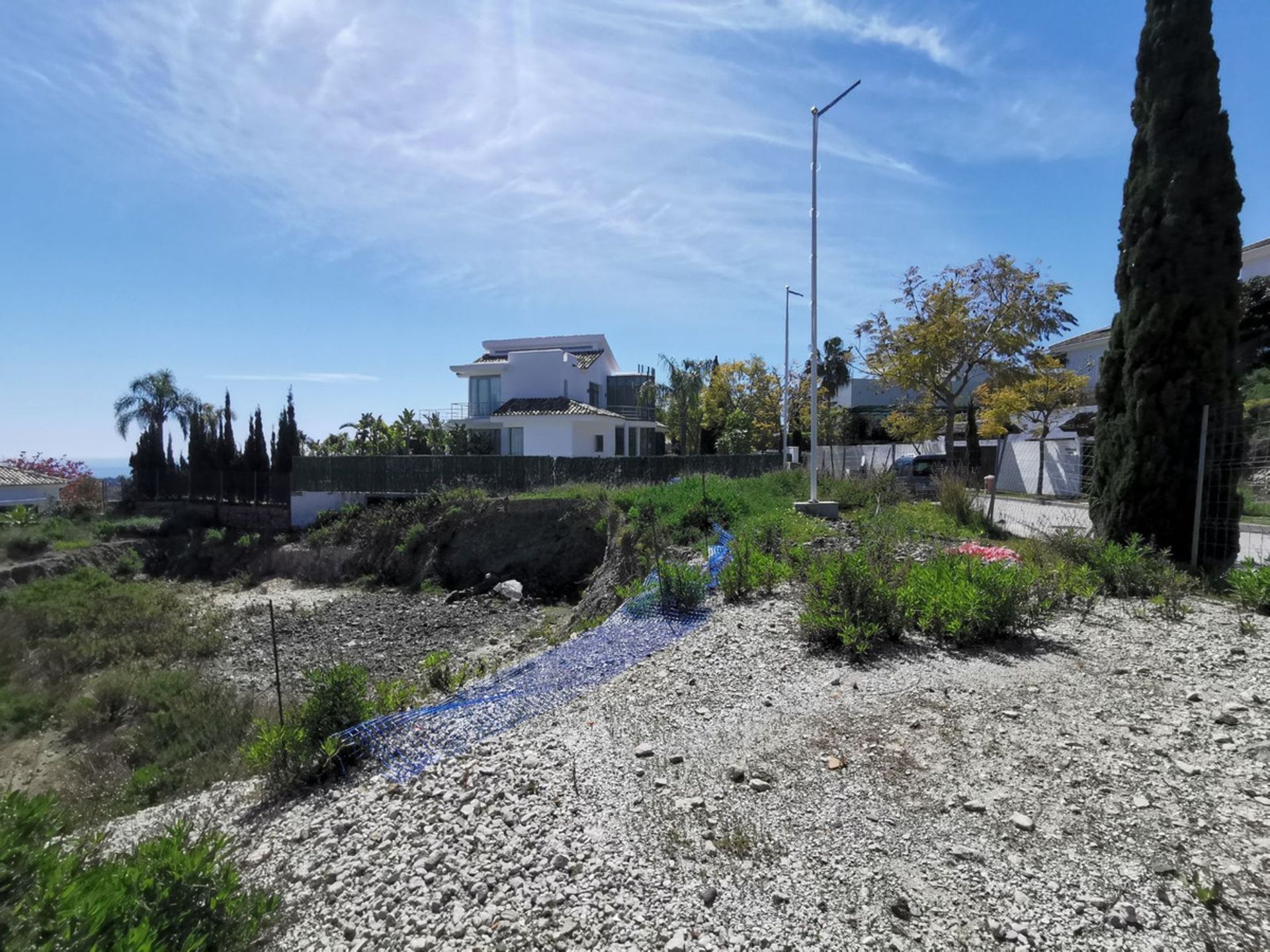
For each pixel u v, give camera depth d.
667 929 2.92
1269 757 3.84
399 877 3.61
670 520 15.65
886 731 4.54
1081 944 2.63
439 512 25.12
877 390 47.88
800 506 15.03
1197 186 9.77
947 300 27.34
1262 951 2.53
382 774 5.00
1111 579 8.22
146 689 12.18
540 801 4.08
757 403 47.88
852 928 2.82
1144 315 10.04
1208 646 5.88
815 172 14.57
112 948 2.37
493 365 38.25
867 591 6.48
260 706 10.97
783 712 5.01
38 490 40.59
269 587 25.45
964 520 14.66
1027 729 4.41
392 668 14.45
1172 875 2.95
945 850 3.24
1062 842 3.23
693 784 4.07
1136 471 9.98
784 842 3.42
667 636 7.33
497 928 3.07
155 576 28.92
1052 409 29.98
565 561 21.64
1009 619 6.22
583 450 35.56
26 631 17.69
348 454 34.66
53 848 2.66
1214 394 9.62
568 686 6.16
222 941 2.93
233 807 5.49
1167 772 3.78
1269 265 24.72
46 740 11.35
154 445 41.19
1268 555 10.68
